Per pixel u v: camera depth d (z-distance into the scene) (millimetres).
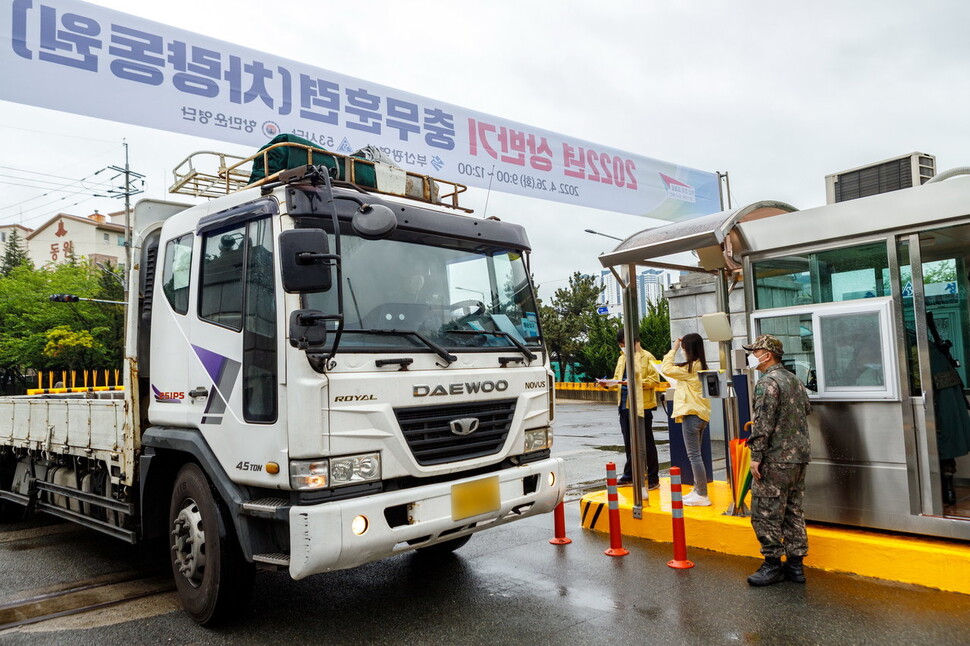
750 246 5750
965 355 5746
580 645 3777
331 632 4078
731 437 6059
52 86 6086
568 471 10062
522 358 4641
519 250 5098
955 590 4352
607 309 31953
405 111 8297
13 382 45375
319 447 3555
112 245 62219
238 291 4082
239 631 4137
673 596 4500
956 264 5730
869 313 5043
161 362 4723
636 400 6191
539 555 5598
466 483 4086
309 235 3549
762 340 4770
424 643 3871
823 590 4500
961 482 5891
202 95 6855
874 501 4992
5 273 54688
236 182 5633
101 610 4625
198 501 4258
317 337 3562
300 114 7465
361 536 3586
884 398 4941
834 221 5238
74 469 6031
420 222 4391
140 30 6570
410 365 3971
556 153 9797
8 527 7508
